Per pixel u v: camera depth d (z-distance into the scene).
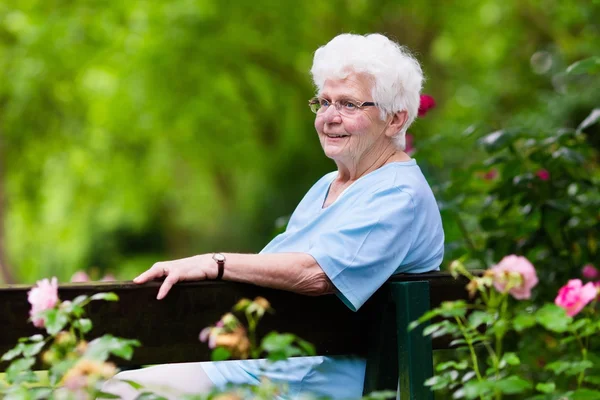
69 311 3.56
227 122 22.05
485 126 6.93
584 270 6.39
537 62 18.80
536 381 5.85
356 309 4.16
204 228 30.42
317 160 25.59
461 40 21.61
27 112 20.14
